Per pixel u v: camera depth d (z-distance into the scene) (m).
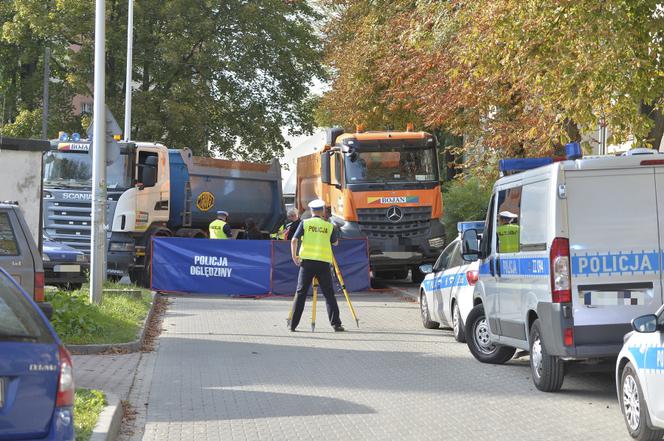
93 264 20.44
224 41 53.25
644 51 17.28
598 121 18.17
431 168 30.00
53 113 53.16
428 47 26.17
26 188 17.27
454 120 27.30
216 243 27.28
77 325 16.25
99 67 21.11
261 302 25.97
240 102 55.41
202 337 18.17
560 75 17.58
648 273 11.66
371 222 29.59
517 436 9.88
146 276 29.03
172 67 51.66
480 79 23.53
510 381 13.37
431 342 17.66
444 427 10.32
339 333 19.09
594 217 11.68
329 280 19.39
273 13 54.16
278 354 16.00
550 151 22.44
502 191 13.91
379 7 34.78
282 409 11.30
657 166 11.71
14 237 13.80
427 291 19.62
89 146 28.80
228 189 34.84
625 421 9.89
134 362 14.70
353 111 37.41
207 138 54.88
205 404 11.58
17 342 6.31
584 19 16.70
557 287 11.65
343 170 29.70
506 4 17.81
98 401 10.37
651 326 9.02
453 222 33.94
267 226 37.69
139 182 29.14
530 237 12.52
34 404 6.29
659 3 16.97
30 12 50.03
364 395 12.23
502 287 13.71
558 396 12.21
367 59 34.88
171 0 50.47
